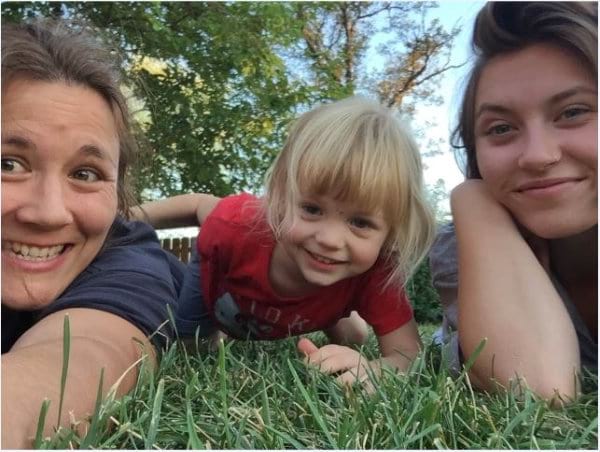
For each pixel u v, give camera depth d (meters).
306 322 0.61
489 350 0.42
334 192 0.51
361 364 0.47
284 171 0.56
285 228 0.54
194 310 0.68
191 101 1.61
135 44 1.48
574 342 0.42
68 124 0.37
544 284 0.44
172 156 1.57
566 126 0.43
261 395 0.38
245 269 0.60
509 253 0.45
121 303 0.38
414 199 0.56
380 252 0.57
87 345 0.33
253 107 1.66
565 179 0.43
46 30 0.41
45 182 0.36
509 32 0.44
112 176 0.40
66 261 0.39
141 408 0.34
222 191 1.59
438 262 0.61
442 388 0.36
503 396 0.39
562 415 0.37
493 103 0.45
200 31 1.60
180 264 0.73
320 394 0.40
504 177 0.45
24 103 0.36
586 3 0.43
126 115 0.47
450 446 0.32
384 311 0.57
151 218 0.82
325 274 0.53
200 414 0.34
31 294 0.38
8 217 0.36
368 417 0.33
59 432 0.27
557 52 0.43
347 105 0.58
